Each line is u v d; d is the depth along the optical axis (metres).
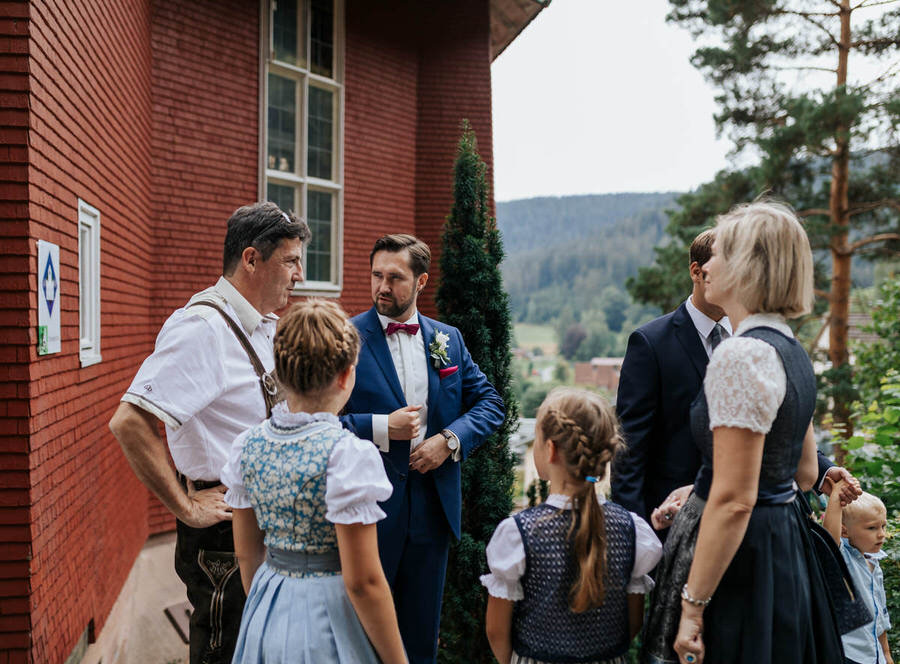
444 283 4.02
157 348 2.14
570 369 104.31
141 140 6.04
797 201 14.60
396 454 2.65
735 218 1.85
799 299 1.78
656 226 129.50
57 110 3.52
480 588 3.85
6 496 2.99
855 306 13.09
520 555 1.81
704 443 1.83
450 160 9.55
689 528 1.83
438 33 9.55
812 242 13.83
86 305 4.41
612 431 1.83
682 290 15.88
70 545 3.69
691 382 2.62
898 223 14.20
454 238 4.05
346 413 2.76
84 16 4.10
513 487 4.05
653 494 2.72
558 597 1.80
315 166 8.28
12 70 3.04
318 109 8.29
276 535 1.78
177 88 6.79
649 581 1.94
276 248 2.29
